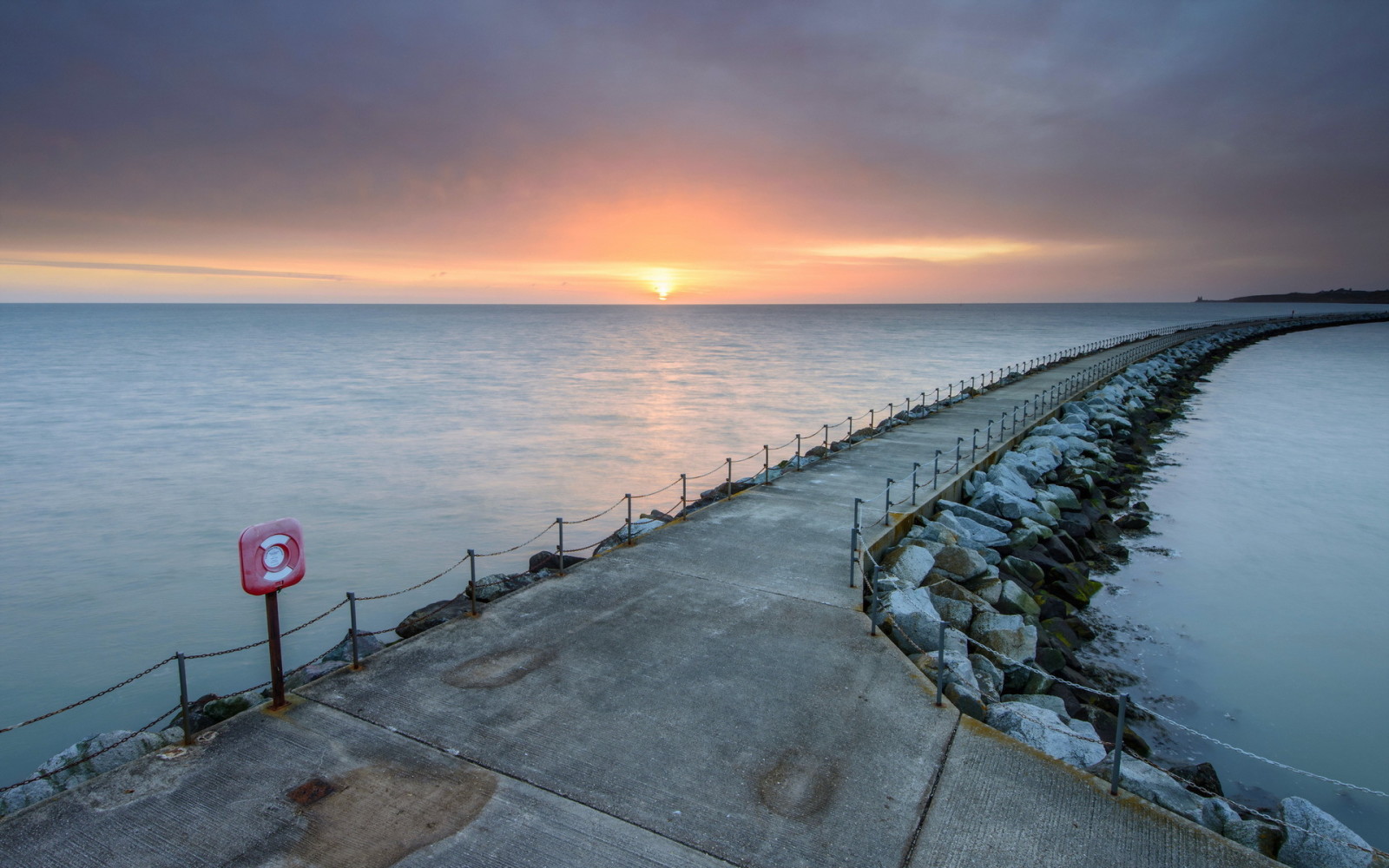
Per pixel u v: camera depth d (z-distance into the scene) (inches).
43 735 414.0
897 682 282.0
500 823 203.0
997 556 520.4
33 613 567.8
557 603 355.9
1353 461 1017.5
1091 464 864.3
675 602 357.1
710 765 229.6
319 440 1218.0
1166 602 539.2
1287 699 413.1
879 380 2018.9
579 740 241.6
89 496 890.1
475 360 2765.7
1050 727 258.4
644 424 1350.9
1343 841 211.0
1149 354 2161.7
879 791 218.4
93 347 3437.5
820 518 502.3
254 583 248.2
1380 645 477.1
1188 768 309.1
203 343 3796.8
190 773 223.6
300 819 203.6
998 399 1172.5
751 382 1995.6
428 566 652.1
